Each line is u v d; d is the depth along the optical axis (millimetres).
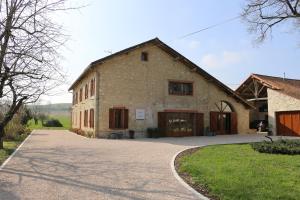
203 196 6684
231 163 10000
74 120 32656
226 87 26250
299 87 27078
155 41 23484
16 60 9680
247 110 27906
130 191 6980
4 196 6465
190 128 24797
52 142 17781
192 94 25172
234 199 6480
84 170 9211
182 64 24906
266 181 7695
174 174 8766
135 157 11781
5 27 8953
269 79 27516
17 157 11656
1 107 13016
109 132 21797
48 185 7406
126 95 22516
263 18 17453
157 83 23750
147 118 23109
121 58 22547
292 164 9820
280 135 25016
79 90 29625
